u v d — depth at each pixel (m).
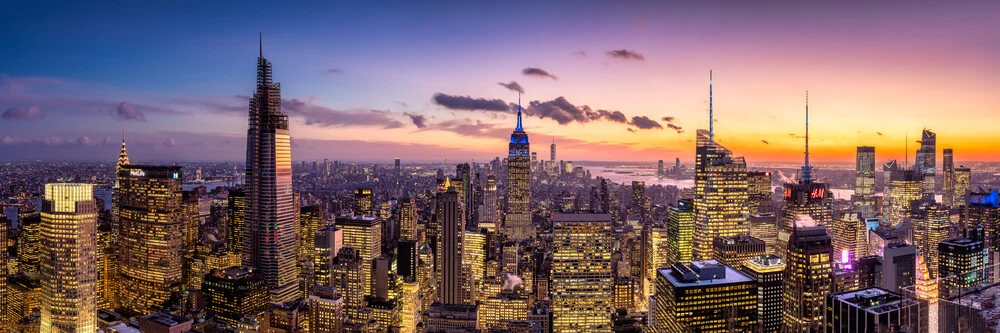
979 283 166.12
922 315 175.00
